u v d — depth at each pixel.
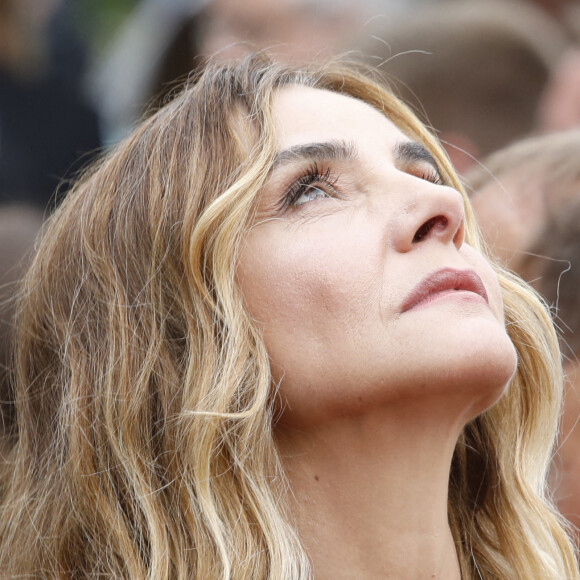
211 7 12.21
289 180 6.53
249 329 6.37
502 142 10.86
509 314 7.47
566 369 8.42
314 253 6.28
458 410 6.25
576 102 11.13
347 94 7.58
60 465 6.98
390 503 6.30
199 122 6.96
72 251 7.17
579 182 8.81
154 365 6.68
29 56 12.23
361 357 6.09
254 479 6.34
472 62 10.93
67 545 6.79
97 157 9.28
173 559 6.42
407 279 6.18
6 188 11.69
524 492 7.36
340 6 12.43
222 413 6.29
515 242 8.75
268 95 6.92
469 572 7.27
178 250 6.70
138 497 6.51
